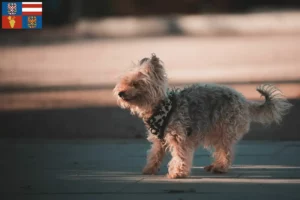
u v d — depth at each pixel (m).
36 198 8.18
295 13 71.19
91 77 28.53
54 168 10.31
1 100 20.98
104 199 8.00
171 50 43.19
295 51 41.88
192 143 9.48
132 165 10.54
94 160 11.03
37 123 15.90
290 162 10.56
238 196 8.03
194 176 9.48
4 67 34.88
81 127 15.20
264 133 13.88
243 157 11.05
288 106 10.13
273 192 8.24
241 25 67.50
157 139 9.63
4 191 8.61
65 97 21.59
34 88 24.61
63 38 60.44
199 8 83.81
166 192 8.34
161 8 83.06
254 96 19.69
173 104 9.29
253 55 39.19
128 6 81.94
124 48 46.03
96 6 80.94
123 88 9.20
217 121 9.66
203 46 46.88
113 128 14.98
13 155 11.62
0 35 65.38
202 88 9.70
